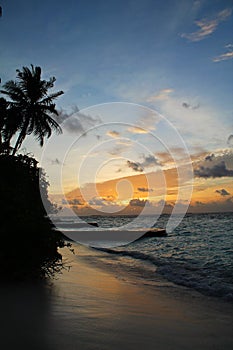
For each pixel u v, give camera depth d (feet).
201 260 40.27
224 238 74.84
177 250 53.72
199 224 140.77
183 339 12.50
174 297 21.13
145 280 27.53
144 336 12.36
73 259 40.09
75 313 14.56
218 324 15.14
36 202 25.71
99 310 15.57
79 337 11.55
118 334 12.27
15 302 15.99
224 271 31.09
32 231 20.81
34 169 29.25
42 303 15.98
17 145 82.69
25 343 10.73
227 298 20.92
